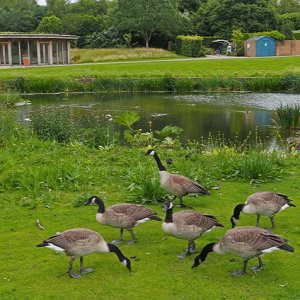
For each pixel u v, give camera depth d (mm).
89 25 80750
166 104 34531
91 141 17047
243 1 83438
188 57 70625
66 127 18484
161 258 7652
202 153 15375
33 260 7672
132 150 15812
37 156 14188
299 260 7500
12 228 9133
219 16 83125
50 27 81500
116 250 7047
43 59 61125
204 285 6734
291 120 24047
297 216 9531
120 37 78062
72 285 6816
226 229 8812
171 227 7270
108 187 11555
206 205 10180
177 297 6422
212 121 27047
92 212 9953
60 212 9984
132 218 7922
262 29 80875
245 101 35500
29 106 33531
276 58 59938
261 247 6559
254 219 9336
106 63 58688
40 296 6539
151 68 51438
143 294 6523
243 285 6727
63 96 40906
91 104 34938
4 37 56812
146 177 11336
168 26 76438
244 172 12062
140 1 75500
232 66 51969
